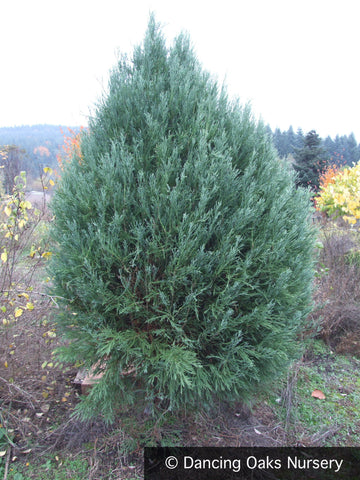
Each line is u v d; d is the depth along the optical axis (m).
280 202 2.24
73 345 2.20
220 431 2.61
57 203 2.35
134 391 2.24
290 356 2.45
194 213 2.03
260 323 2.08
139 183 2.07
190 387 1.95
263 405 2.97
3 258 2.61
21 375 2.87
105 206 2.05
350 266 4.75
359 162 8.13
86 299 2.13
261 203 2.19
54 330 2.79
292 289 2.32
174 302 2.05
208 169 2.15
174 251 2.01
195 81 2.46
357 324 4.17
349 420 2.89
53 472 2.27
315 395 3.18
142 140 2.18
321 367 3.73
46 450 2.42
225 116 2.48
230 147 2.23
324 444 2.58
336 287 4.47
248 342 2.19
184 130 2.24
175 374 1.81
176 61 2.46
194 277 1.97
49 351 3.08
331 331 4.18
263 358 2.20
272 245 2.13
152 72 2.53
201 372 2.03
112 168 2.07
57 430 2.57
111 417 2.29
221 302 2.03
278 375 2.41
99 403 2.24
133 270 2.09
